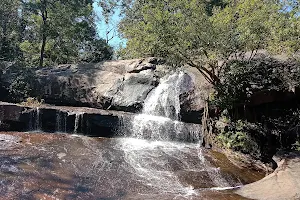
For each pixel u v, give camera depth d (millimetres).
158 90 13500
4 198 6195
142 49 10969
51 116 11914
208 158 9641
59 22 23141
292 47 9930
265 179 7805
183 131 11414
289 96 11227
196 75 12719
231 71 10523
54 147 9648
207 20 9914
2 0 21484
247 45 10180
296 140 10953
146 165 8797
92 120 11797
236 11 10133
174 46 10031
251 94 10789
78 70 15891
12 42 23172
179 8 10570
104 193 6926
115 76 14977
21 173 7438
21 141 9969
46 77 15367
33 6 22688
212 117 11133
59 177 7480
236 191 7512
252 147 10008
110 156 9297
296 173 7738
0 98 15125
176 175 8242
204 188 7617
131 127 11859
